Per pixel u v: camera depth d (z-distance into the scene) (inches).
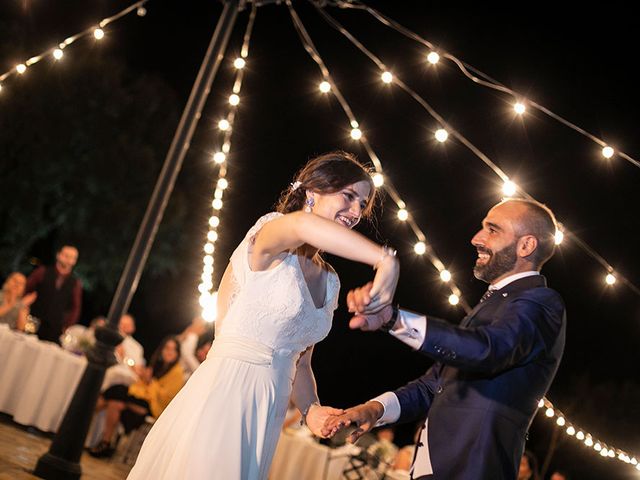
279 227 90.3
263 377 96.7
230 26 244.7
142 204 640.4
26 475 211.3
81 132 607.8
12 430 280.1
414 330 92.1
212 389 94.8
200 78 239.9
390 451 304.2
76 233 624.7
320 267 101.5
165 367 327.3
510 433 104.8
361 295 82.7
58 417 290.8
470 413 105.6
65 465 220.1
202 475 90.8
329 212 103.3
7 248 602.9
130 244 640.4
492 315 108.0
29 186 590.9
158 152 650.8
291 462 298.0
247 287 96.6
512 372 105.5
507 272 112.8
